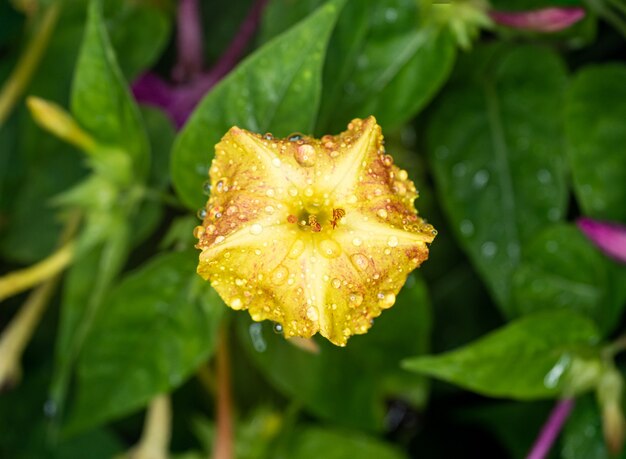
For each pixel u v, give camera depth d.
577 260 0.21
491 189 0.21
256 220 0.16
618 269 0.20
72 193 0.20
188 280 0.19
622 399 0.21
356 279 0.16
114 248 0.20
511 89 0.21
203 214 0.17
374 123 0.16
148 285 0.19
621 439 0.20
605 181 0.21
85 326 0.20
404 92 0.20
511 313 0.21
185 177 0.18
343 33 0.20
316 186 0.16
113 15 0.21
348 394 0.21
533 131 0.21
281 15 0.20
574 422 0.21
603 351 0.20
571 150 0.21
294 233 0.16
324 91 0.20
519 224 0.21
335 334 0.16
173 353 0.20
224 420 0.21
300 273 0.16
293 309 0.16
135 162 0.20
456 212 0.21
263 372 0.21
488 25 0.20
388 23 0.20
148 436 0.21
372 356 0.21
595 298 0.21
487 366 0.20
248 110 0.18
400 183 0.17
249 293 0.16
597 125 0.21
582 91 0.21
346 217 0.16
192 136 0.18
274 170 0.16
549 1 0.21
